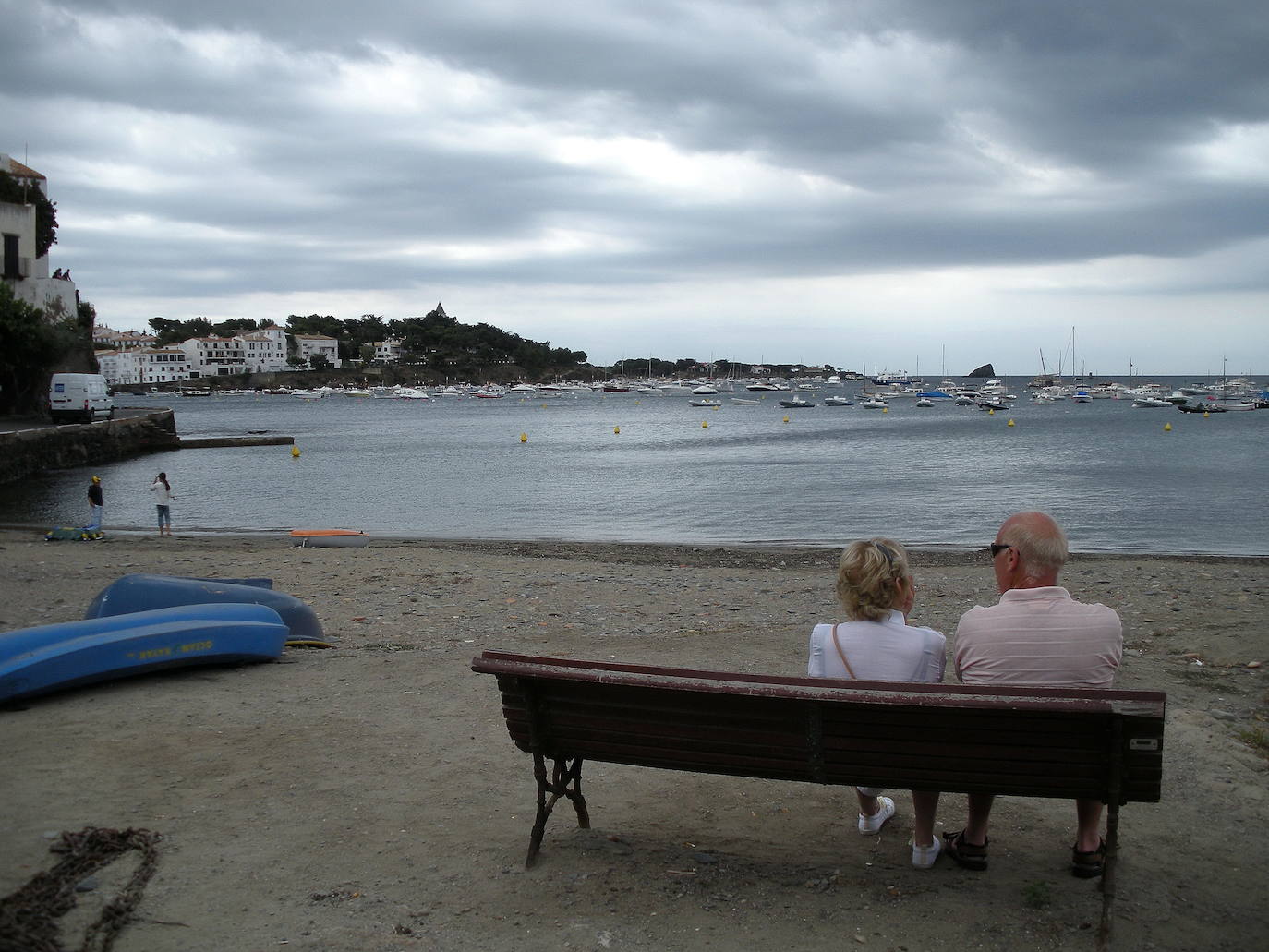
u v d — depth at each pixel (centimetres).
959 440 7000
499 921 364
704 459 5312
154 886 386
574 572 1650
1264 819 473
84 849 416
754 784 537
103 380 5800
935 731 353
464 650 921
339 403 18712
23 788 499
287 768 539
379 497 3475
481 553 2027
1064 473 4241
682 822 476
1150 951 342
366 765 548
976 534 2473
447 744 588
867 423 9906
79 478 4166
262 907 372
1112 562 1814
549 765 557
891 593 410
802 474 4316
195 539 2284
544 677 392
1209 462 4791
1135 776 342
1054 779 352
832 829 469
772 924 362
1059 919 366
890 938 350
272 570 1630
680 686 368
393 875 403
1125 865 420
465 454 5762
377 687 730
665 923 362
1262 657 856
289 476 4297
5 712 648
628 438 7606
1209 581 1465
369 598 1322
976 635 395
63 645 694
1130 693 329
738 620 1173
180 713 648
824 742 370
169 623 756
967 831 416
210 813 470
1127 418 10288
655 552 2055
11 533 2466
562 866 414
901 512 2938
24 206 6125
